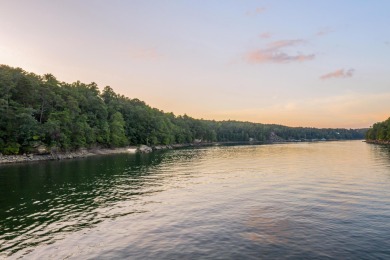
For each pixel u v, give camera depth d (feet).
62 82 417.69
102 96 529.86
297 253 55.98
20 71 341.82
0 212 91.20
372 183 130.41
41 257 57.11
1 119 265.13
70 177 163.63
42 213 89.66
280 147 542.57
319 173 166.61
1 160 253.03
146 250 58.80
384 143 643.04
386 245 59.21
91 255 57.31
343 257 54.13
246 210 86.99
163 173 179.01
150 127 530.27
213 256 55.11
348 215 80.28
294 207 89.40
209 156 324.39
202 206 93.30
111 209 93.20
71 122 326.85
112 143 424.46
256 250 57.57
